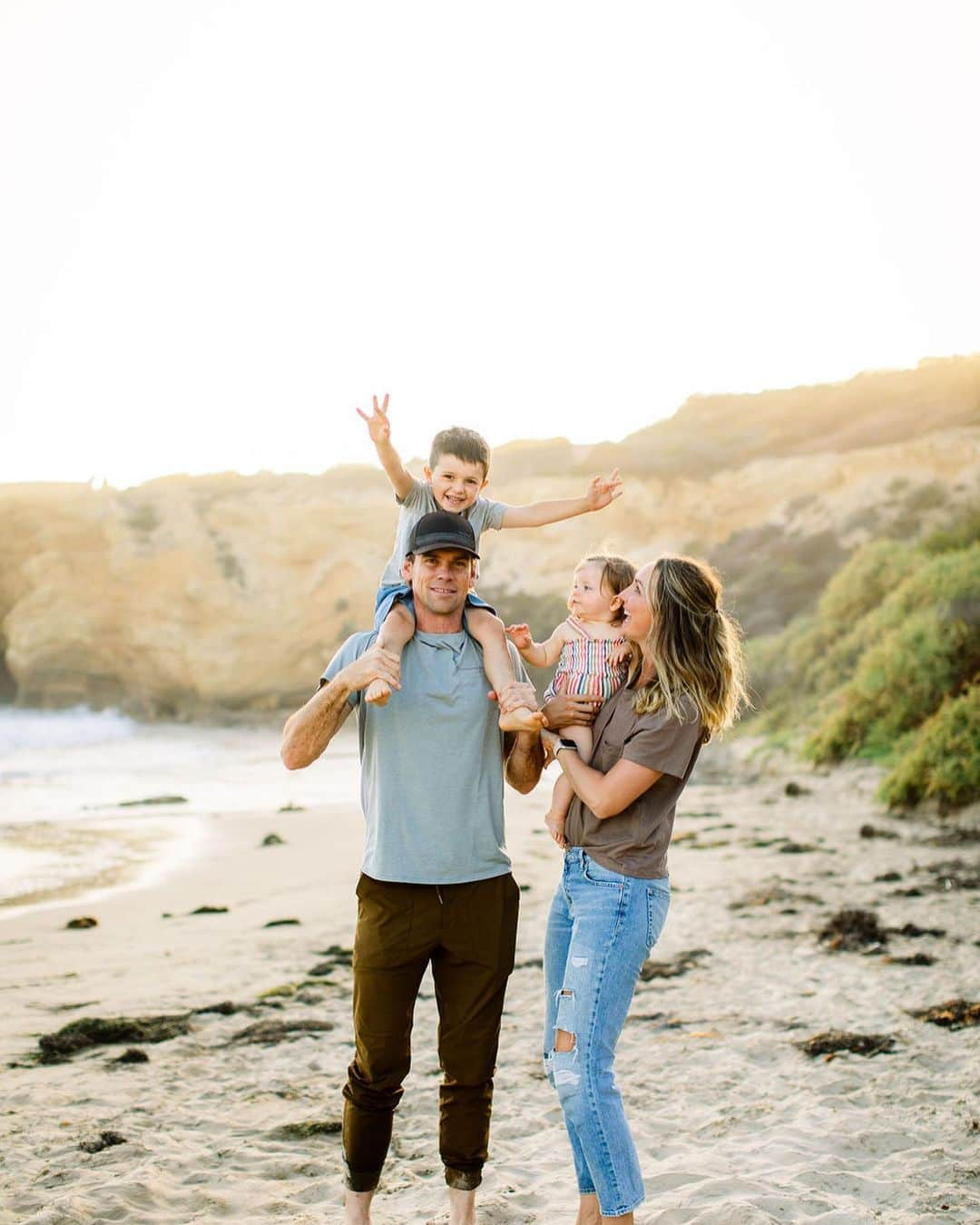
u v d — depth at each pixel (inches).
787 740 775.1
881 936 296.0
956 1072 198.8
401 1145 179.8
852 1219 142.0
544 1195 157.2
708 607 130.0
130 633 1566.2
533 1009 255.8
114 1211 149.3
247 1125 185.2
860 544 1115.9
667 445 1529.3
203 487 1675.7
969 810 477.1
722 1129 179.8
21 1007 252.4
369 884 133.7
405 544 171.3
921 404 1396.4
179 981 275.7
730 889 373.7
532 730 127.7
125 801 727.7
